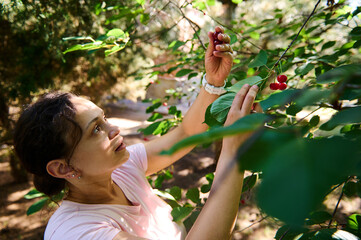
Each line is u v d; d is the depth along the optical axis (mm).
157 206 1159
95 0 3914
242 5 4289
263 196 190
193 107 1206
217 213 682
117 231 847
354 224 1003
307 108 364
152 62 5641
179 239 1096
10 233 4211
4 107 4691
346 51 1376
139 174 1185
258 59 1129
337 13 1914
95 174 942
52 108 875
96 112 925
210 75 1133
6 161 6496
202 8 1870
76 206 944
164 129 1901
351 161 196
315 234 883
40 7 3441
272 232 3371
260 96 973
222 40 1077
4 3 3092
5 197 5152
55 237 878
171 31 3129
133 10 1709
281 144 225
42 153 877
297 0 3080
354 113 335
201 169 5383
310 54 1574
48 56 4285
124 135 7406
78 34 4008
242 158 230
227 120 666
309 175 193
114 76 5559
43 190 995
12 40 4133
